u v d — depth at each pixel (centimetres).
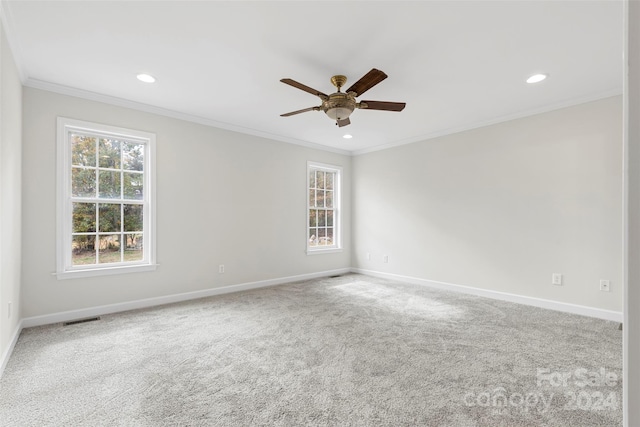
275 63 273
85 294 332
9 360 235
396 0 196
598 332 290
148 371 220
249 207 465
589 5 199
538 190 374
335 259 582
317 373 217
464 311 354
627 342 30
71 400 187
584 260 342
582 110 342
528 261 381
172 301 389
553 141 362
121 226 362
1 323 221
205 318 329
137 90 328
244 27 224
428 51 253
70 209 328
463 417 172
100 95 337
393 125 439
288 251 512
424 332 290
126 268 354
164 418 171
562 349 254
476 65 274
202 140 417
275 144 497
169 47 249
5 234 230
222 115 405
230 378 211
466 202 439
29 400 186
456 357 241
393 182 535
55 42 242
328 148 570
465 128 438
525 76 294
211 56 262
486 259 419
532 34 230
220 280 433
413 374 216
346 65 275
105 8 204
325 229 580
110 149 356
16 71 263
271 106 373
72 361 234
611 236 326
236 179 451
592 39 235
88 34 232
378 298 410
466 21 216
